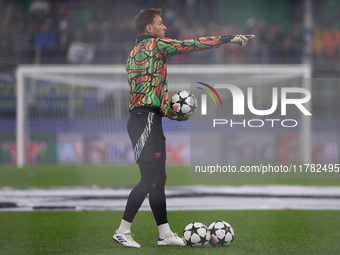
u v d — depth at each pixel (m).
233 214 19.02
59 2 61.09
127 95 47.03
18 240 14.14
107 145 46.62
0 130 46.47
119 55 53.59
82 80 46.91
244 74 47.81
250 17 62.75
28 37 55.53
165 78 12.72
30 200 23.22
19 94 44.22
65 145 46.28
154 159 12.52
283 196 24.45
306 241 13.95
